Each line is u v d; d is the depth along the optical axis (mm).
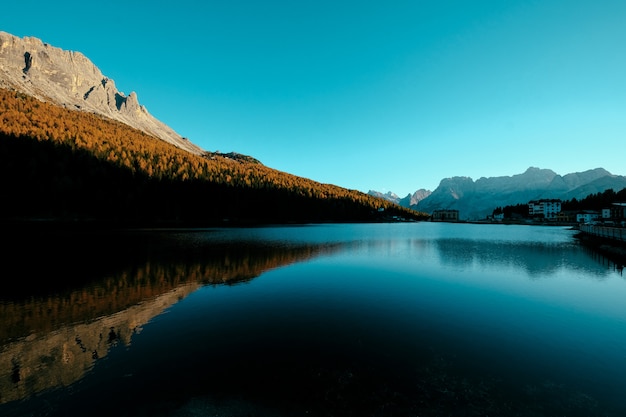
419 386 9289
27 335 13055
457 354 11578
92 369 10172
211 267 29375
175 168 142000
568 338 13242
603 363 10992
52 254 34750
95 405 8258
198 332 13523
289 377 9719
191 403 8336
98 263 30141
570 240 64438
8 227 69812
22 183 86000
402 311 16766
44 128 116812
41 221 85500
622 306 17859
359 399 8562
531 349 12102
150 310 16562
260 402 8398
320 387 9164
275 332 13594
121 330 13711
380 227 142125
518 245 53219
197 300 18594
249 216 147250
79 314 15812
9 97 143250
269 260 34250
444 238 70312
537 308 17484
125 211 104375
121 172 113750
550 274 27375
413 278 25328
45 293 19578
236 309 16859
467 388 9219
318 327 14242
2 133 95125
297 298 19203
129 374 9852
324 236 71875
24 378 9594
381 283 23469
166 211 116625
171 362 10688
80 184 97312
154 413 7910
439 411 8078
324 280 24359
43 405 8258
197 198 129250
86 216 95125
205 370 10141
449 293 20625
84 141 119500
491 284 23297
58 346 12008
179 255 36469
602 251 44125
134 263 30547
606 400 8703
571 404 8484
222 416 7789
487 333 13742
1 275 24297
